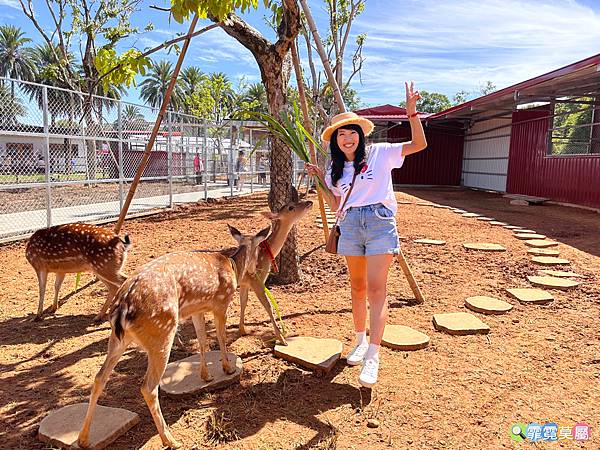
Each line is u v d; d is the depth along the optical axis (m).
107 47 6.04
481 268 7.39
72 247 5.00
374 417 3.43
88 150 14.81
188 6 4.69
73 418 3.29
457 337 4.78
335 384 3.90
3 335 4.86
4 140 12.45
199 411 3.49
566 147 17.25
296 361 4.23
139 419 3.35
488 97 17.95
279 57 6.16
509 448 3.09
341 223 3.94
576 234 10.44
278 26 6.40
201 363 3.77
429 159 26.67
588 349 4.50
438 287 6.41
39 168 13.28
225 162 24.39
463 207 15.92
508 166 21.33
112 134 14.51
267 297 4.58
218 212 13.92
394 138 26.39
